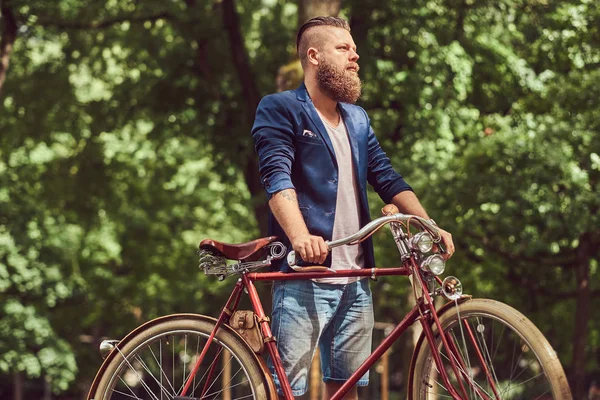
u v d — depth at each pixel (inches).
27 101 799.7
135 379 188.2
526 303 761.0
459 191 605.3
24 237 964.0
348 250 167.8
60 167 873.5
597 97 611.8
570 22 630.5
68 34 782.5
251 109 723.4
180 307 1229.1
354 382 161.8
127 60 792.9
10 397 1610.5
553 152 582.2
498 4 681.6
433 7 689.0
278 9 782.5
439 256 153.4
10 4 664.4
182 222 1163.9
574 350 652.7
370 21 676.7
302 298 165.5
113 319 1215.6
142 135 907.4
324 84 168.4
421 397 159.9
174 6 736.3
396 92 666.8
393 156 690.2
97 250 1124.5
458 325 154.9
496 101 708.7
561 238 628.7
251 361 161.3
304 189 167.3
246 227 1013.2
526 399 150.3
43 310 1031.6
